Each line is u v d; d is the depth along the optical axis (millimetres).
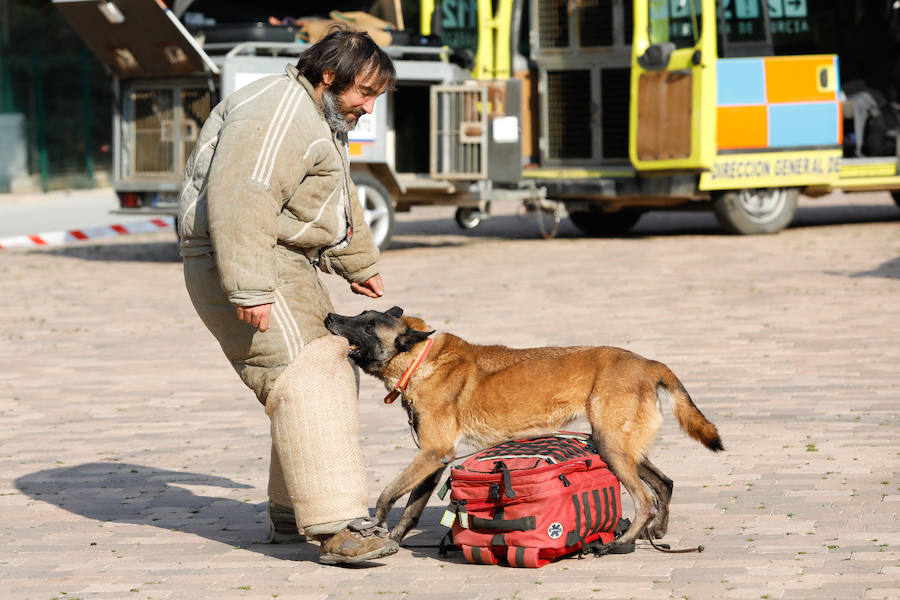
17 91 40844
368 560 6047
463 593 5609
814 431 8516
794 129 20797
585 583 5691
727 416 9039
